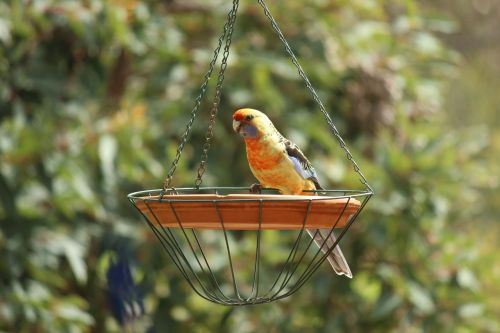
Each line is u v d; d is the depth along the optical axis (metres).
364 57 13.37
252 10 13.11
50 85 12.28
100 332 13.11
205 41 13.46
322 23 13.22
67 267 12.96
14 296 11.49
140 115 12.04
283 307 13.16
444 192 12.96
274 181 7.63
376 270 12.84
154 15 12.84
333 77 12.97
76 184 11.50
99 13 12.07
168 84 12.92
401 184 12.77
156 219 6.77
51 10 11.96
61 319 11.80
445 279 12.77
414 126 13.70
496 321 13.24
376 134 13.34
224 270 12.74
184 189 7.48
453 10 25.19
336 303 13.27
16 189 11.55
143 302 12.17
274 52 13.12
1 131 11.41
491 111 25.72
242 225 6.53
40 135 11.30
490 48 25.75
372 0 13.59
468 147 13.65
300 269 12.88
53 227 11.94
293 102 13.23
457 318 12.81
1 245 11.59
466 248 12.85
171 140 13.09
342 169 12.73
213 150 12.94
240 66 12.60
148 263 12.45
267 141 7.48
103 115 12.90
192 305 13.40
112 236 12.09
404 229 12.79
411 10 13.97
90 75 12.77
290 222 6.52
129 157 11.86
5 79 12.11
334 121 13.27
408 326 12.85
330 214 6.63
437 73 14.59
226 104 12.81
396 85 13.40
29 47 12.41
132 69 13.29
